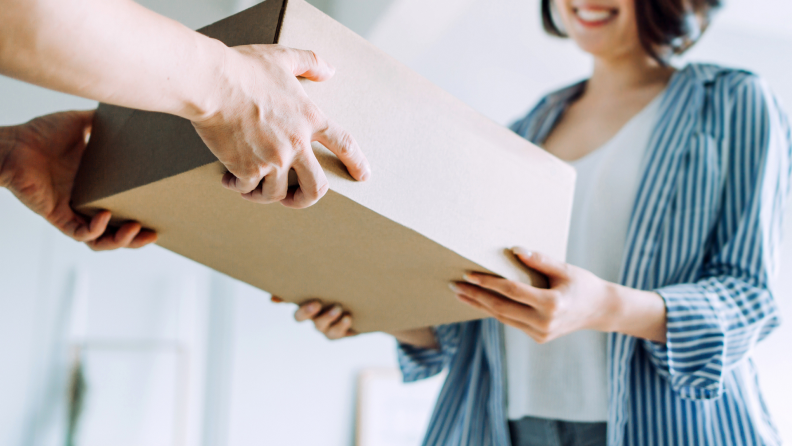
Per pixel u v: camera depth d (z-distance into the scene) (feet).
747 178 2.93
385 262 2.39
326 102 1.87
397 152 2.02
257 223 2.25
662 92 3.55
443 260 2.24
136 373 11.09
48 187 2.37
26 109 9.27
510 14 11.06
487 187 2.29
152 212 2.30
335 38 1.93
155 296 11.49
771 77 11.56
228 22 1.99
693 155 3.03
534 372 3.27
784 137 3.06
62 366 10.92
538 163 2.52
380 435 10.77
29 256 11.14
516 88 11.73
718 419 2.79
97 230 2.36
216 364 11.30
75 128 2.54
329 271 2.65
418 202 2.05
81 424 10.78
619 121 3.58
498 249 2.28
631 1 3.39
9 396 10.57
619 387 2.87
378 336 11.31
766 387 10.09
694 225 2.95
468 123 2.28
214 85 1.51
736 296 2.77
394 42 7.79
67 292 11.21
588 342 3.12
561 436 3.14
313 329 11.09
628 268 3.01
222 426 10.72
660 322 2.67
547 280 2.46
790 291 10.37
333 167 1.84
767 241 2.86
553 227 2.53
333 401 10.87
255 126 1.59
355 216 2.00
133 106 1.49
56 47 1.29
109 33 1.34
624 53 3.61
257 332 10.85
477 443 3.44
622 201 3.20
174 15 8.03
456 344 3.81
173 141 1.94
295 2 1.86
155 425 10.94
